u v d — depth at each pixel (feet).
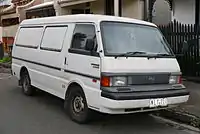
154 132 19.85
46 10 63.36
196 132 20.11
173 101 20.02
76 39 21.71
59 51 23.26
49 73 24.70
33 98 28.86
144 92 19.02
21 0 79.30
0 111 24.18
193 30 34.27
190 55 35.06
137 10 45.60
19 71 30.58
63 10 56.75
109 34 20.15
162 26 37.17
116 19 21.30
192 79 34.27
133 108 18.62
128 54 19.69
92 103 19.42
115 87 18.58
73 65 21.39
